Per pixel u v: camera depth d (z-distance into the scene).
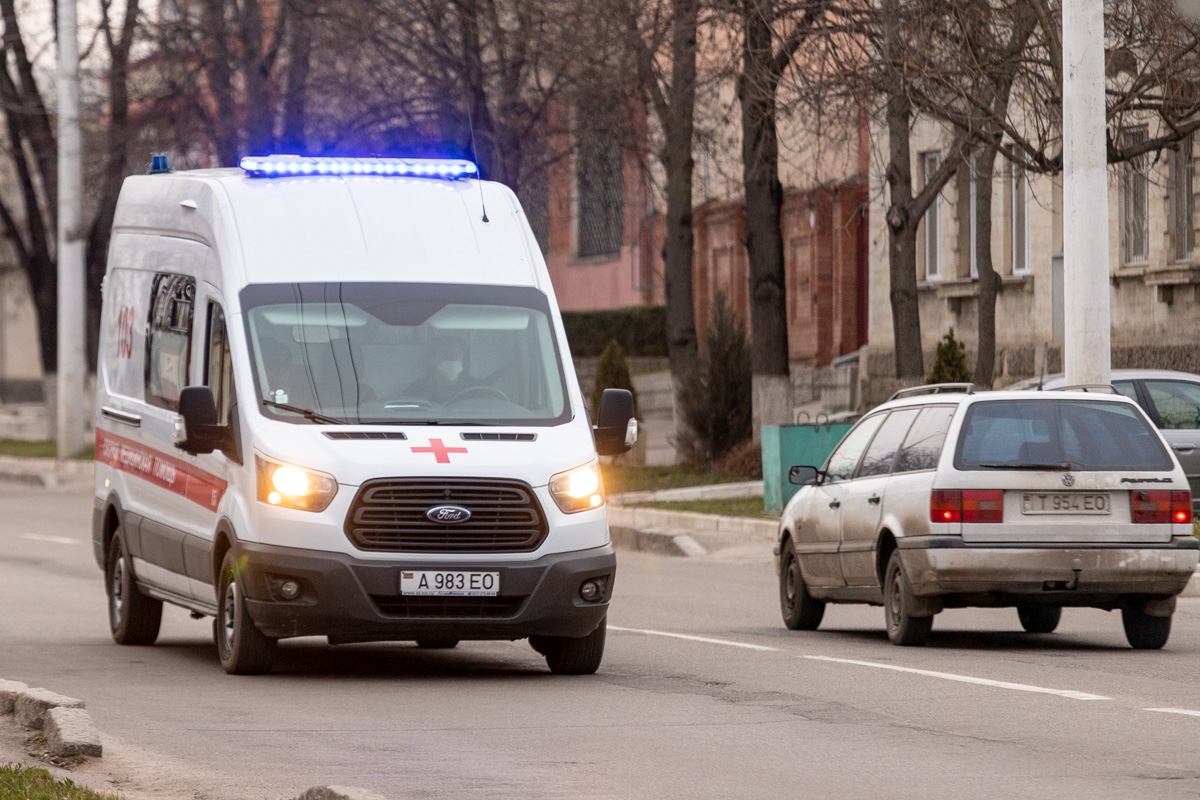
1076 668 19.67
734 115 57.62
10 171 97.06
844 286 69.62
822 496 24.34
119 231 24.53
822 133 41.12
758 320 49.91
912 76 36.22
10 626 25.84
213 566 19.70
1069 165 31.42
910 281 40.59
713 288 82.44
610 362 57.06
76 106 66.25
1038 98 36.28
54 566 36.41
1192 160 46.22
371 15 53.88
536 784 12.98
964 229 55.72
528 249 20.84
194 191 21.50
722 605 28.72
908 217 40.34
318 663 21.11
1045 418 21.44
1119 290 49.19
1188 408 33.66
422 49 53.72
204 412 19.19
